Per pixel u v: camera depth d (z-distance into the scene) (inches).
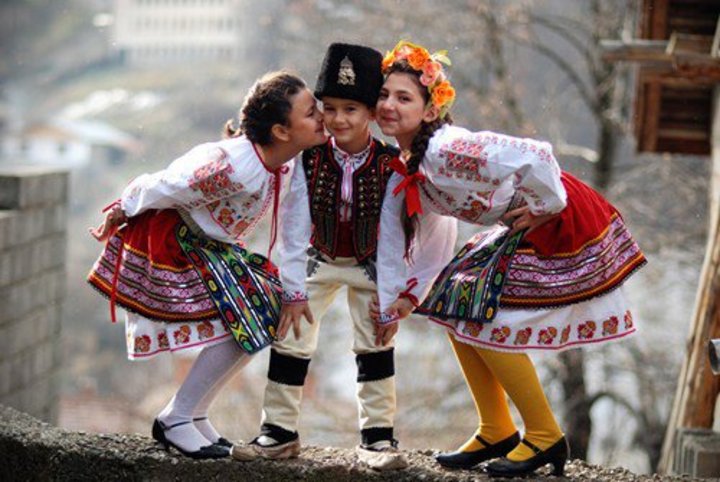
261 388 1149.7
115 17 2773.1
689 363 624.4
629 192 1147.3
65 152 2768.2
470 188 365.1
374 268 391.9
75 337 2084.2
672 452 603.8
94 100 2805.1
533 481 380.5
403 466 386.0
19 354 618.2
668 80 752.3
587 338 378.0
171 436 389.7
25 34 2859.3
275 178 380.8
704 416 597.3
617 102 1138.7
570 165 1190.3
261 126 370.9
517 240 376.2
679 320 1122.0
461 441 1049.5
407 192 372.5
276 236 393.7
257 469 386.3
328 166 383.6
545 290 372.5
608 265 377.7
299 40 1205.1
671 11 746.2
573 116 1238.3
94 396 1672.0
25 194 618.2
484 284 375.6
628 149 1350.9
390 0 1142.3
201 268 378.6
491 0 1147.9
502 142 360.2
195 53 2496.3
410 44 372.2
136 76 2758.4
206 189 370.0
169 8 2551.7
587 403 1051.9
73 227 2405.3
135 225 385.7
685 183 1129.4
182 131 2180.1
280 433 390.9
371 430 398.0
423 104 369.7
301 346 393.4
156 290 378.6
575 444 1048.8
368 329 395.5
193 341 377.1
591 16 1160.2
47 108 2886.3
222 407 1067.3
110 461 392.5
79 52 2859.3
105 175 2662.4
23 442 401.1
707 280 620.4
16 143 2815.0
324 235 389.7
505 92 1131.9
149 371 1592.0
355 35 1157.1
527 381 377.4
